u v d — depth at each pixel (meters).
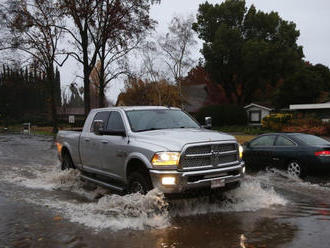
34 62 33.44
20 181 9.38
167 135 6.13
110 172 7.08
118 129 7.00
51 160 13.90
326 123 27.09
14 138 28.66
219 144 6.02
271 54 42.19
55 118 37.12
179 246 4.61
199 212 6.13
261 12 45.53
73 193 7.91
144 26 29.84
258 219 5.75
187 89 53.50
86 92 30.31
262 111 40.72
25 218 5.90
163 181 5.57
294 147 9.54
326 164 8.86
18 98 74.06
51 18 30.34
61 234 5.10
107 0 28.25
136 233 5.12
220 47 43.56
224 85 48.41
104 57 30.45
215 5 47.34
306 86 39.59
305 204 6.72
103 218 5.83
